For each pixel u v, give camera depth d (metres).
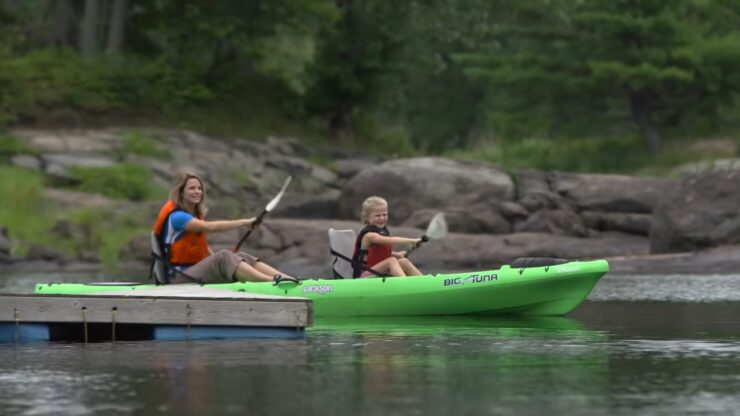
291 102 120.75
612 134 124.12
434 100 170.00
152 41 126.75
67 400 18.41
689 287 47.72
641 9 107.88
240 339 27.25
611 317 33.06
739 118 112.12
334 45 119.00
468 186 88.06
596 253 76.50
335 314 33.38
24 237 78.94
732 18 116.06
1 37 117.62
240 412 17.19
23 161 92.75
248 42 113.31
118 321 27.34
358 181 91.00
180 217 32.56
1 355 24.34
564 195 85.44
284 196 95.25
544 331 28.97
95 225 82.44
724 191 69.25
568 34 110.50
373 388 19.38
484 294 33.00
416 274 35.19
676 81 107.12
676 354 23.86
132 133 100.56
